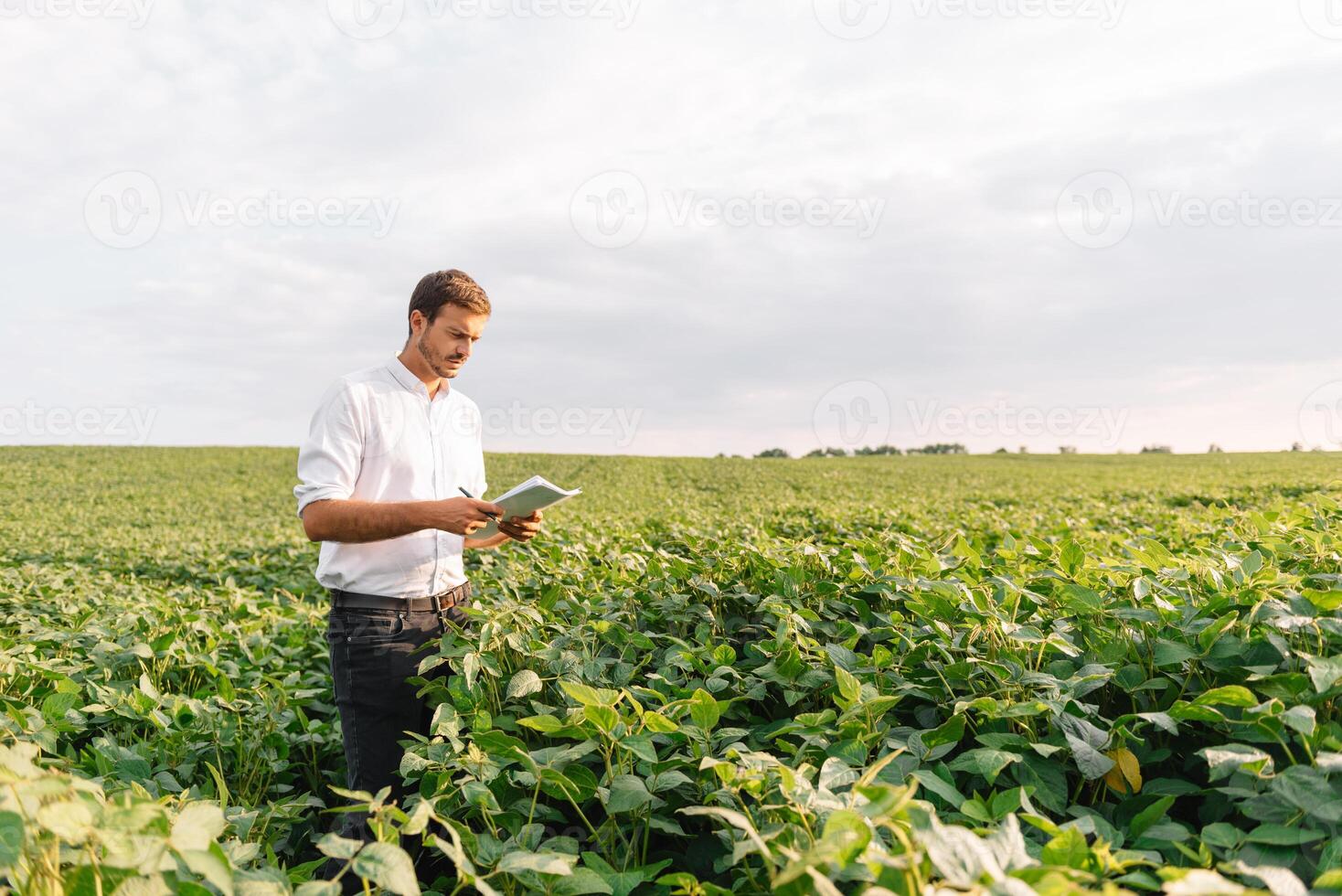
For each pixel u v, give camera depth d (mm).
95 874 1336
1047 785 1963
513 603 3225
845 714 2191
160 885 1380
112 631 4441
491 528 3672
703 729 2195
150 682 3537
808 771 1998
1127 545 3240
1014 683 2271
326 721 3984
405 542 2994
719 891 1607
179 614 4832
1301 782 1613
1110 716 2395
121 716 3303
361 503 2828
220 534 13938
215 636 4582
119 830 1347
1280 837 1544
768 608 3092
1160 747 2217
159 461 33562
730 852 2043
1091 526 7852
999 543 6379
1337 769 1614
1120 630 2482
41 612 5480
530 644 2934
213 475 29891
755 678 2748
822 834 1501
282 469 31922
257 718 3482
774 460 36312
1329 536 3078
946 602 2809
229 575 8492
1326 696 1914
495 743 2199
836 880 1351
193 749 3201
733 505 14531
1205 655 2215
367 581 2969
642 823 2102
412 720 3037
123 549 10695
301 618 5738
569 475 28375
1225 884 1147
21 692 3502
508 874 1814
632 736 2057
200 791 2938
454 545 3205
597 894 1822
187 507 20781
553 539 6801
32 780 1436
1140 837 1755
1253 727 1911
